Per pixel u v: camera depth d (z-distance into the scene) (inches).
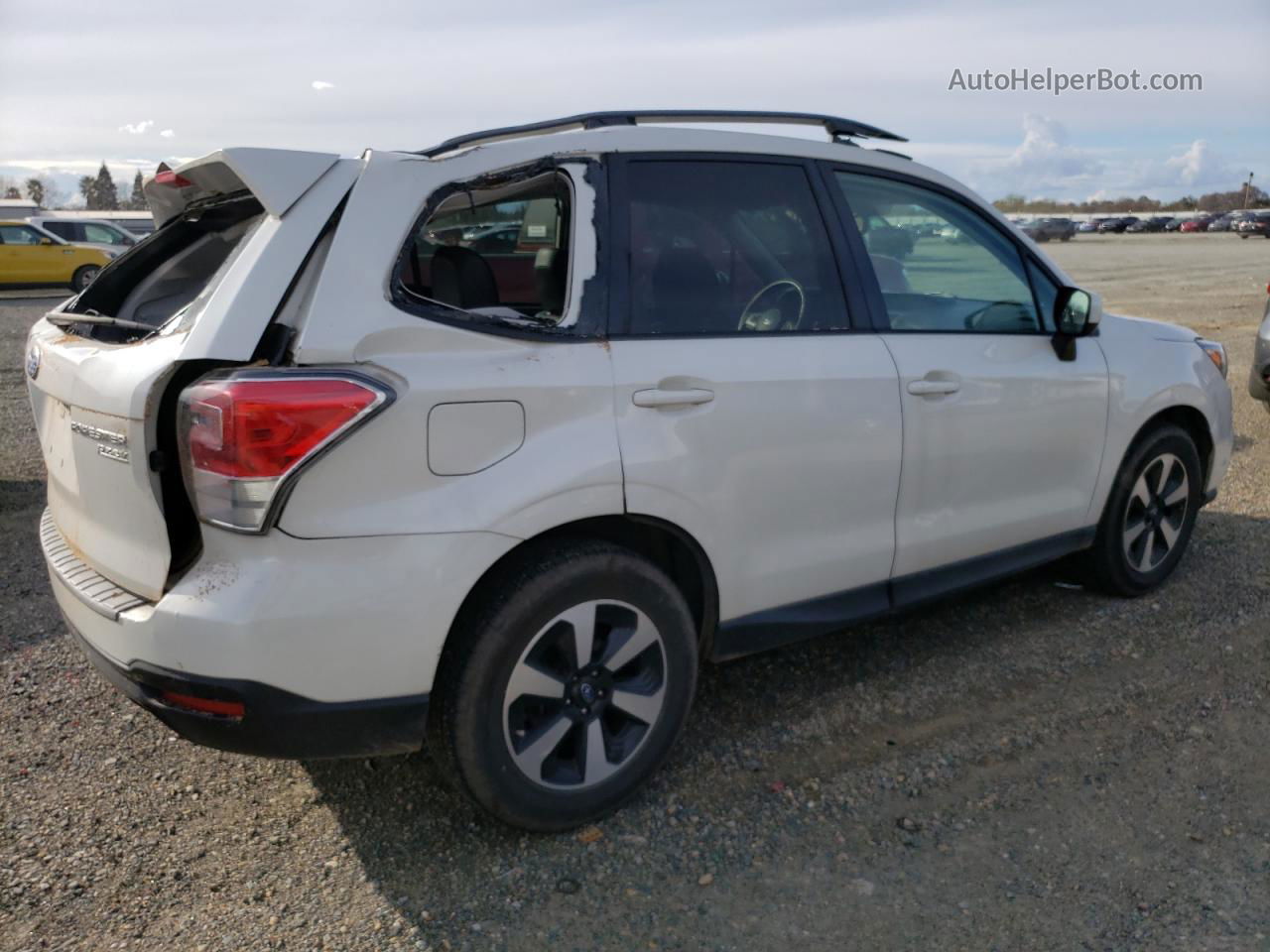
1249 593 181.5
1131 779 125.3
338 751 101.2
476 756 106.7
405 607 99.5
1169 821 116.8
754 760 131.3
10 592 184.9
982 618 173.6
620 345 113.7
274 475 93.4
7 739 136.3
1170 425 176.6
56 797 123.3
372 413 96.0
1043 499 157.4
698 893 106.3
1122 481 170.1
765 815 119.5
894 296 138.9
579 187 116.1
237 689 95.3
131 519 103.6
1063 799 121.5
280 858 112.8
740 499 121.4
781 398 122.9
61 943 99.5
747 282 125.2
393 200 104.9
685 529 117.6
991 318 150.6
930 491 140.3
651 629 116.3
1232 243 1879.9
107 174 3499.0
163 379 96.5
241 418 92.9
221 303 98.0
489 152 111.9
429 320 102.8
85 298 133.9
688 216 122.5
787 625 130.0
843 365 129.0
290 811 121.3
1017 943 98.2
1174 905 102.8
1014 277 154.9
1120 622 171.0
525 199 129.4
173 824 118.7
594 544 111.8
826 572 131.9
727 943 99.1
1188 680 150.3
